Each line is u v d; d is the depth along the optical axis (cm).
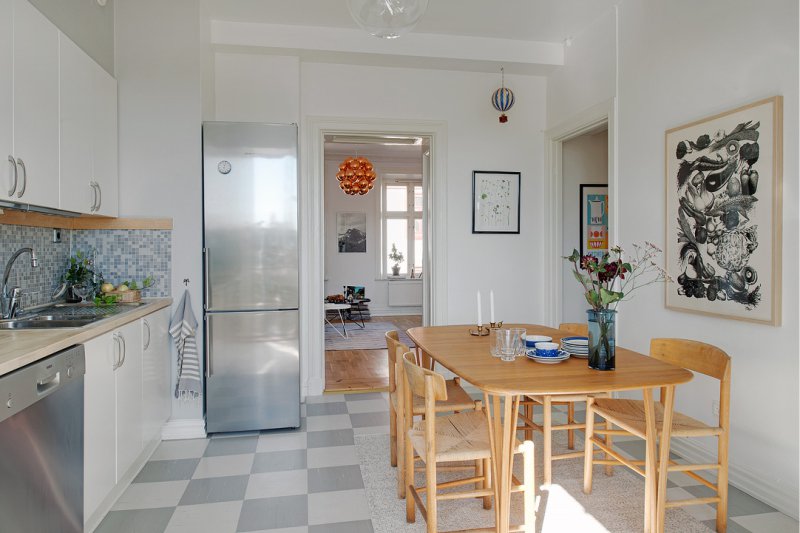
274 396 343
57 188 242
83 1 283
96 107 290
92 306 288
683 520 227
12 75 204
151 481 268
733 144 256
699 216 280
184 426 332
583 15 378
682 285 294
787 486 232
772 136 234
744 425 255
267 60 402
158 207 330
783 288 232
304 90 422
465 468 254
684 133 291
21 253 255
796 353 227
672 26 304
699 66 283
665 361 240
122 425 244
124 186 326
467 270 455
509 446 193
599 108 379
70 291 304
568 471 281
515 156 461
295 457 300
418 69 442
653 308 323
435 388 195
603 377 194
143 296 330
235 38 379
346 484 265
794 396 228
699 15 283
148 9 329
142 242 329
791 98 228
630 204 345
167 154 330
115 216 319
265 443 323
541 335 287
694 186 284
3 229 254
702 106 281
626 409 243
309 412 387
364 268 980
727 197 260
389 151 905
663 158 313
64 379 183
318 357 432
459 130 450
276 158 341
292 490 258
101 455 220
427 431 197
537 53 428
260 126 339
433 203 450
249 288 338
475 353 239
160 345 308
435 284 451
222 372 336
